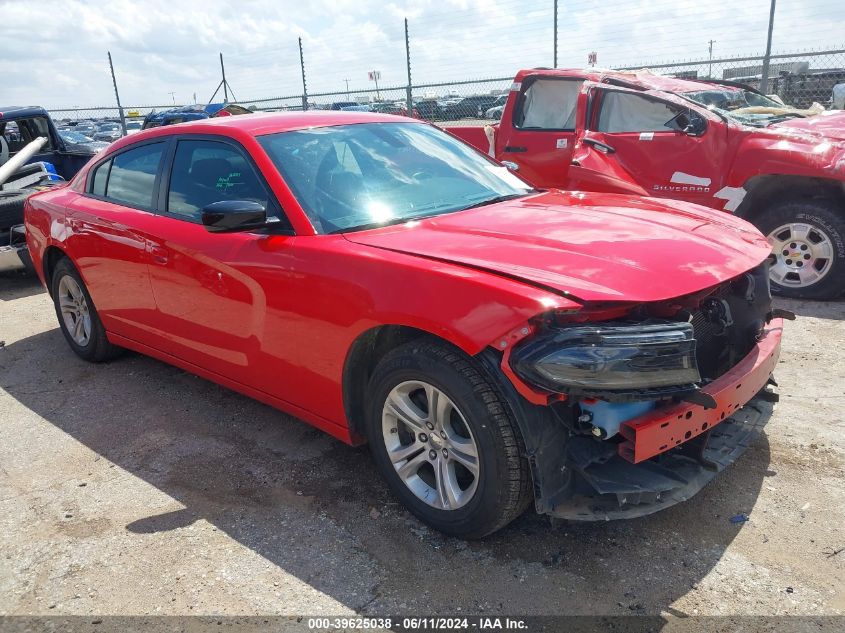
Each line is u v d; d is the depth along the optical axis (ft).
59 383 14.85
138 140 13.50
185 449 11.62
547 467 7.63
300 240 9.70
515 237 8.98
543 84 22.58
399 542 8.85
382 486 10.18
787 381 13.05
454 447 8.37
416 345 8.37
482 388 7.69
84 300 15.10
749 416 9.63
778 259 18.58
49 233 15.08
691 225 9.94
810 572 7.92
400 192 10.88
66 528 9.53
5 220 22.75
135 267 12.57
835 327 15.99
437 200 11.01
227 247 10.58
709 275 8.27
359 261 8.81
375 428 9.21
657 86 23.11
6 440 12.32
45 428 12.74
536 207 10.71
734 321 9.30
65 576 8.53
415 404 8.98
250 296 10.25
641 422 7.40
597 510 7.82
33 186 25.90
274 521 9.44
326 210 10.11
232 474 10.73
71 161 31.35
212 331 11.30
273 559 8.66
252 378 11.00
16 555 9.00
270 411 12.91
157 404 13.48
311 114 12.41
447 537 8.88
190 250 11.18
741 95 26.12
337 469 10.71
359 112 13.15
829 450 10.44
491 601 7.75
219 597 8.03
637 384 7.24
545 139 21.98
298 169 10.61
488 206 10.89
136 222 12.51
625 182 20.06
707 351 8.93
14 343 17.76
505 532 8.93
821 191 18.15
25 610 7.98
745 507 9.20
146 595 8.13
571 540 8.72
